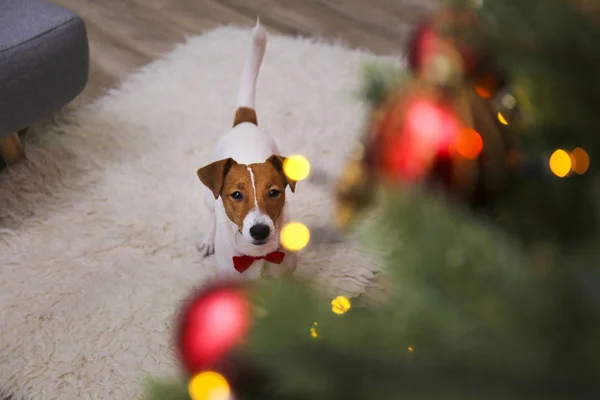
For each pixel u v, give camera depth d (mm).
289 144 1899
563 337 353
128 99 2084
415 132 667
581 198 539
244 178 1253
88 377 1323
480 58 663
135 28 2471
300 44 2350
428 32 749
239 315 549
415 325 387
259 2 2670
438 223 374
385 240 378
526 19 451
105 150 1882
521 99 562
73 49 1699
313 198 1691
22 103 1620
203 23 2520
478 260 362
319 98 2088
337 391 418
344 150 1885
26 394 1293
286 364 410
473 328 366
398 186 455
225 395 592
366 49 2389
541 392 363
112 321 1429
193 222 1672
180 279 1527
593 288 355
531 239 527
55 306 1456
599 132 509
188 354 678
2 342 1379
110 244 1605
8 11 1653
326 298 476
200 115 2025
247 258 1342
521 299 360
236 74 2201
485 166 656
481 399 368
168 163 1846
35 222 1658
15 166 1812
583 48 450
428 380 381
